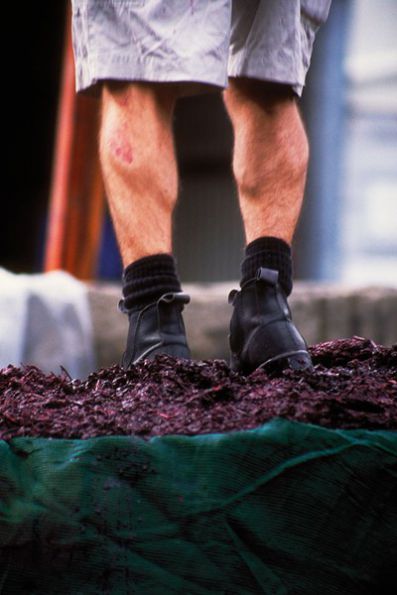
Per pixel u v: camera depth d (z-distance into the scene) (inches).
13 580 114.1
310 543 113.1
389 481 114.6
